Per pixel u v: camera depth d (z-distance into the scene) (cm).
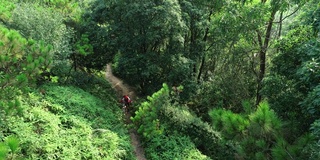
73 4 1841
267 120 682
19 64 983
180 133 1457
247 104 799
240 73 1853
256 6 1403
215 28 1636
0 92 842
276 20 1995
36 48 1038
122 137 1292
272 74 1323
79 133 1116
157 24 1600
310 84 962
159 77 1864
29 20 1388
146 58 1712
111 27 1736
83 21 1784
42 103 1195
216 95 1877
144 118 1391
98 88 1827
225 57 1891
